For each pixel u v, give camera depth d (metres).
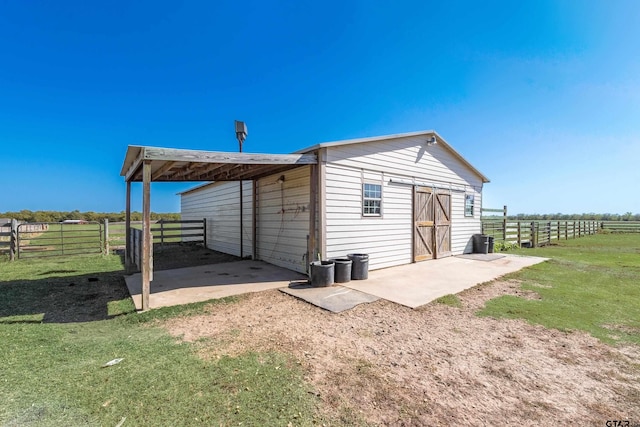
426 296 4.80
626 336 3.24
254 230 8.67
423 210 8.43
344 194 6.29
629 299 4.64
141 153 4.13
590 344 3.04
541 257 9.26
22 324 3.62
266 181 8.20
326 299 4.61
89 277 6.45
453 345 3.03
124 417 1.82
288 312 4.08
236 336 3.24
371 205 6.91
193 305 4.37
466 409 1.98
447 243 9.32
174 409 1.92
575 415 1.91
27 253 10.25
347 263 5.71
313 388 2.21
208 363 2.59
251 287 5.43
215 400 2.03
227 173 7.24
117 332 3.37
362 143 6.68
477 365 2.61
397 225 7.59
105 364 2.55
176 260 8.91
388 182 7.34
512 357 2.77
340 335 3.28
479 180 10.97
